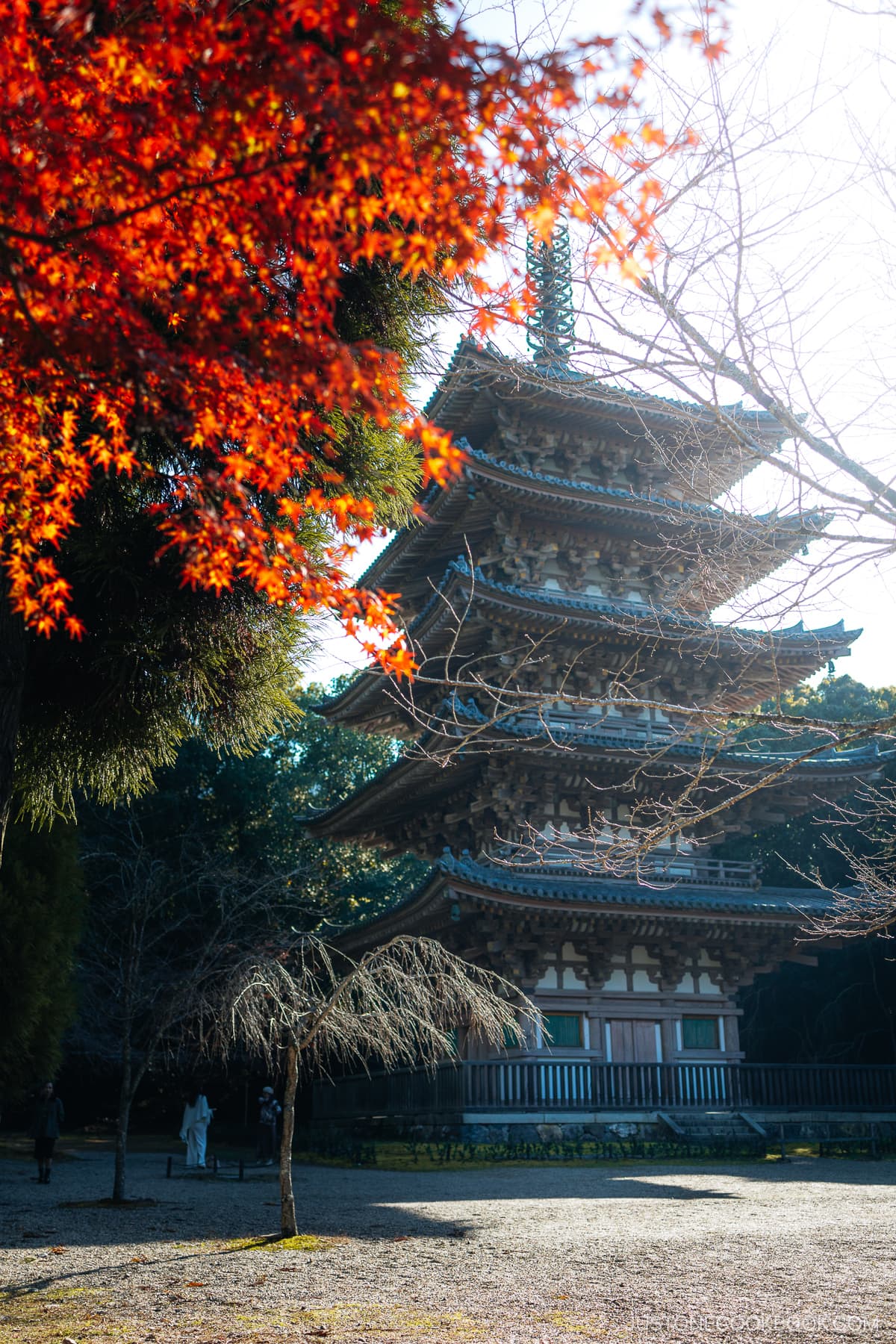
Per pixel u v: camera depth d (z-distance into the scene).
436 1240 11.95
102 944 36.59
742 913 27.62
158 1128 47.97
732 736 9.55
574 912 26.34
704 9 3.87
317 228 4.09
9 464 4.95
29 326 4.06
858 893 28.34
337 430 8.97
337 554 5.06
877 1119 28.84
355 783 54.44
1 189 4.06
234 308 4.96
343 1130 31.06
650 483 29.59
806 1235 12.24
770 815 31.03
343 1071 33.12
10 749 7.26
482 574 26.94
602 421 30.19
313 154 4.18
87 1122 47.38
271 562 4.77
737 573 9.40
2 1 3.96
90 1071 41.44
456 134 3.96
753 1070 27.98
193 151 3.96
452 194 4.16
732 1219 13.90
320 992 15.07
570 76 3.90
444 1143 24.61
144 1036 36.72
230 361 4.08
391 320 9.28
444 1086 25.45
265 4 4.96
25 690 9.83
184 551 5.01
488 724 8.38
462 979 15.12
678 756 27.22
